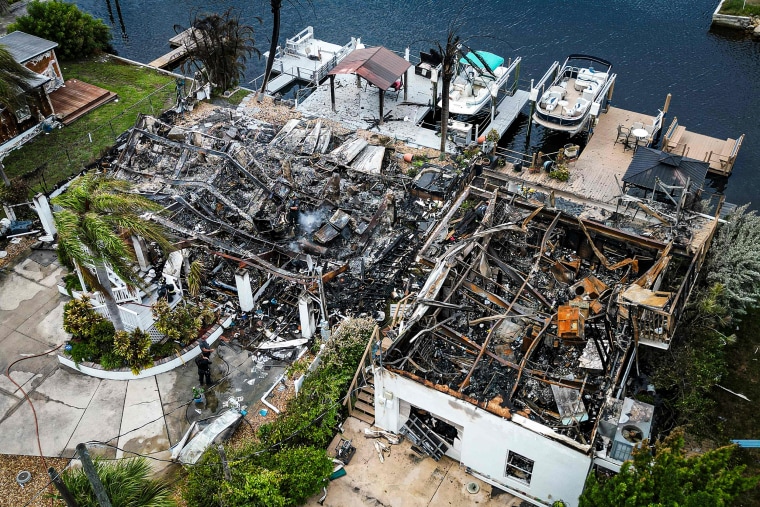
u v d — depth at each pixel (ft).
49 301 95.30
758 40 165.68
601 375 72.18
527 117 144.25
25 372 85.92
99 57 156.87
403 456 76.54
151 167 114.73
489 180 112.47
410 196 109.70
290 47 153.38
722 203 102.63
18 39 137.28
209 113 136.26
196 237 92.79
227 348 88.22
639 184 102.89
